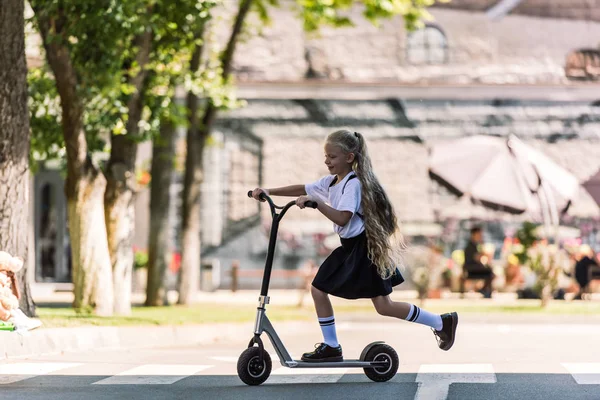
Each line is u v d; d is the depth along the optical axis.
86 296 37.88
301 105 73.31
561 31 74.38
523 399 17.80
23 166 30.05
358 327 42.53
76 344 29.39
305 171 72.94
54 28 35.03
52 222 69.06
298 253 71.25
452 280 59.19
